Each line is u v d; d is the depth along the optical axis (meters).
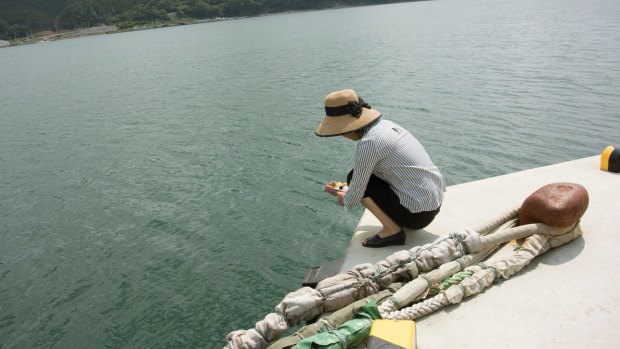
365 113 4.41
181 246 8.50
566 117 13.38
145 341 6.20
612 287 3.83
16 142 17.34
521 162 10.83
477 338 3.49
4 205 11.30
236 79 27.12
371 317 3.57
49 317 6.90
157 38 85.06
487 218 5.08
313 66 28.59
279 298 6.85
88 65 47.94
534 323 3.56
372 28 53.62
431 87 18.70
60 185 12.30
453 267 4.05
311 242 8.26
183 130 16.48
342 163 11.83
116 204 10.66
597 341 3.33
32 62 60.34
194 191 10.92
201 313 6.66
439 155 11.60
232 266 7.70
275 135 14.71
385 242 4.69
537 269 4.15
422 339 3.53
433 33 39.94
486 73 20.19
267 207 9.71
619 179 5.59
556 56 22.09
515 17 45.94
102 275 7.83
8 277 8.08
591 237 4.49
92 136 17.08
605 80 16.78
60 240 9.25
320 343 3.22
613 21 32.84
